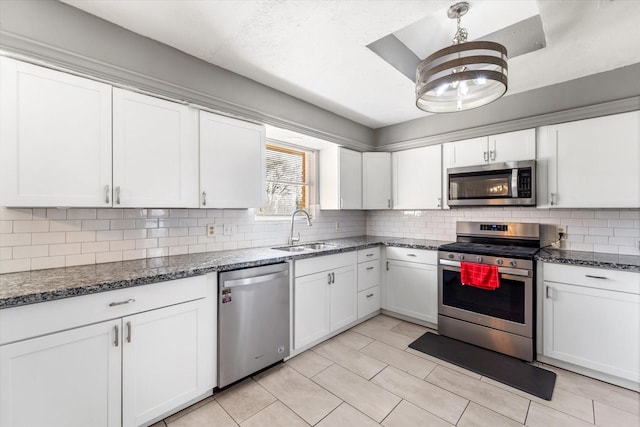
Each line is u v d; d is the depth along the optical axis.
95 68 1.64
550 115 2.50
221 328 1.92
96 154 1.64
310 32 1.79
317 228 3.55
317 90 2.63
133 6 1.56
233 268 1.98
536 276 2.34
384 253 3.37
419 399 1.90
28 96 1.44
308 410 1.80
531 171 2.55
